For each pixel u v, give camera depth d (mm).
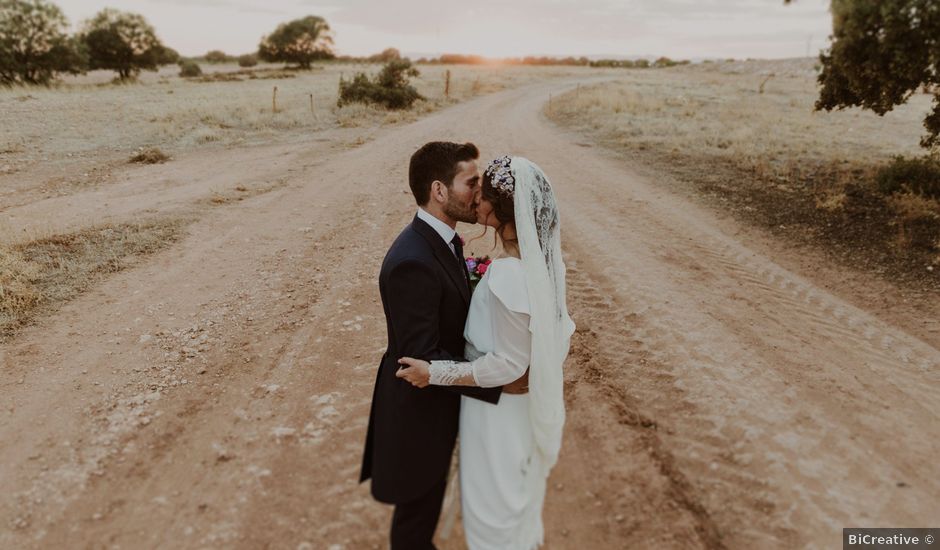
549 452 2184
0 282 5656
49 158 12359
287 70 63594
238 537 2723
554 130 18906
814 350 4590
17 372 4246
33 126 15508
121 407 3805
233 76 46344
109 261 6527
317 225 7996
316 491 3033
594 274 6199
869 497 2955
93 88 30391
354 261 6574
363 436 3500
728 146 14266
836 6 7910
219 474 3174
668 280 6047
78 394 3959
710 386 4000
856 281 6180
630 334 4809
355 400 3885
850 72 8336
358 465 3238
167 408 3803
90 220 8039
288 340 4746
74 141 14156
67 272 6168
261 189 10117
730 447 3346
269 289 5820
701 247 7184
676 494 2971
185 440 3475
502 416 2100
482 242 7090
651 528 2744
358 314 5215
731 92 32406
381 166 12242
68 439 3482
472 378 1906
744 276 6242
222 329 4945
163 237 7379
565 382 4070
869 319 5246
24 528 2789
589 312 5246
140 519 2848
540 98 32125
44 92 24734
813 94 30969
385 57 88312
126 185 10344
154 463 3270
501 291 1848
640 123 18828
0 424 3625
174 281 6020
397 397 2068
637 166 12383
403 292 1862
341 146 14977
